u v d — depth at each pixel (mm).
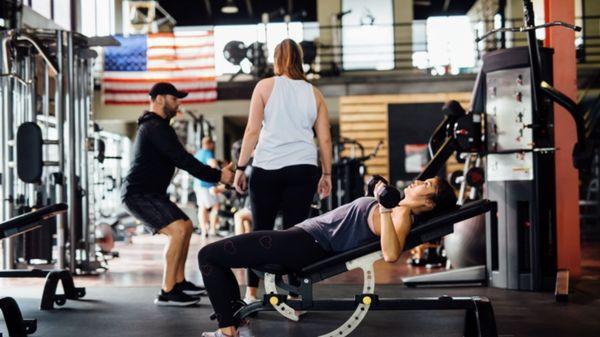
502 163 4633
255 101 3498
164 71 11312
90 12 10164
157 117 4074
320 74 12711
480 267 4789
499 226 4660
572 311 3811
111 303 4156
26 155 5043
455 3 18703
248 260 2705
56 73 5418
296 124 3494
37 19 8750
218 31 15328
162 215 4039
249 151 3529
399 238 2545
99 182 6852
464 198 5719
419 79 12320
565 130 5168
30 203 5566
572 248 5164
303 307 2695
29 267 5609
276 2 18203
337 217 2691
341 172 8125
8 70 5223
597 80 11750
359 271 5770
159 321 3572
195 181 9953
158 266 6332
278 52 3570
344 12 13320
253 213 3578
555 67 5152
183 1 18312
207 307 3990
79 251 5746
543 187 4508
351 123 12383
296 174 3488
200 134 11625
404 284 4863
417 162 12234
